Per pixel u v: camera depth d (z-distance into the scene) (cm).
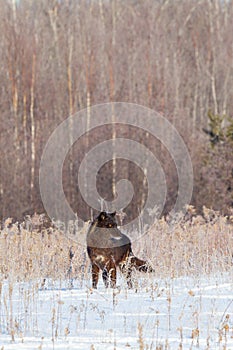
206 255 3353
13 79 10588
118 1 12706
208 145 8919
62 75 11181
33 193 8594
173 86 11406
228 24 13175
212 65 12862
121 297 2584
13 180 8631
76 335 2036
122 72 11206
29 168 9088
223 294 2658
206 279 3020
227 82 12512
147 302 2495
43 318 2233
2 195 8362
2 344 1930
